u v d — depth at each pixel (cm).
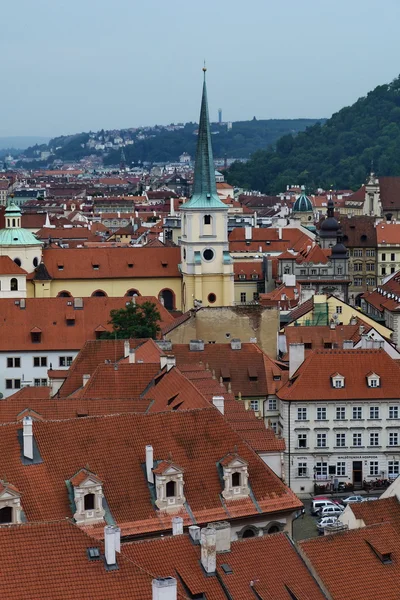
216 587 12450
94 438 15275
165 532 14912
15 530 11594
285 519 15912
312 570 13138
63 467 14850
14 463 14650
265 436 18538
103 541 12306
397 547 13638
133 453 15400
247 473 15788
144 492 15125
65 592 11325
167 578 11225
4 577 11269
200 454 15800
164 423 15862
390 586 13250
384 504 15775
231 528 15450
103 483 14938
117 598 11394
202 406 17200
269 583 12731
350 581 13112
